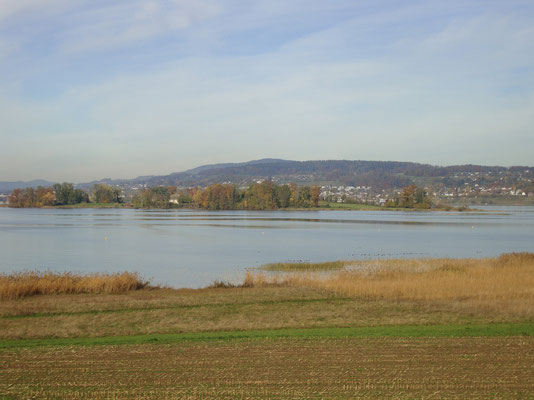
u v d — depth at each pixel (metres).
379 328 25.11
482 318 27.16
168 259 66.94
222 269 57.28
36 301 32.78
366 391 16.50
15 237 102.38
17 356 20.41
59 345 22.06
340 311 29.50
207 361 19.61
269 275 51.66
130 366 19.11
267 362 19.45
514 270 44.16
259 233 114.12
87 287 37.22
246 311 29.80
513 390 16.58
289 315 28.52
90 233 113.31
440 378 17.62
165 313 29.22
